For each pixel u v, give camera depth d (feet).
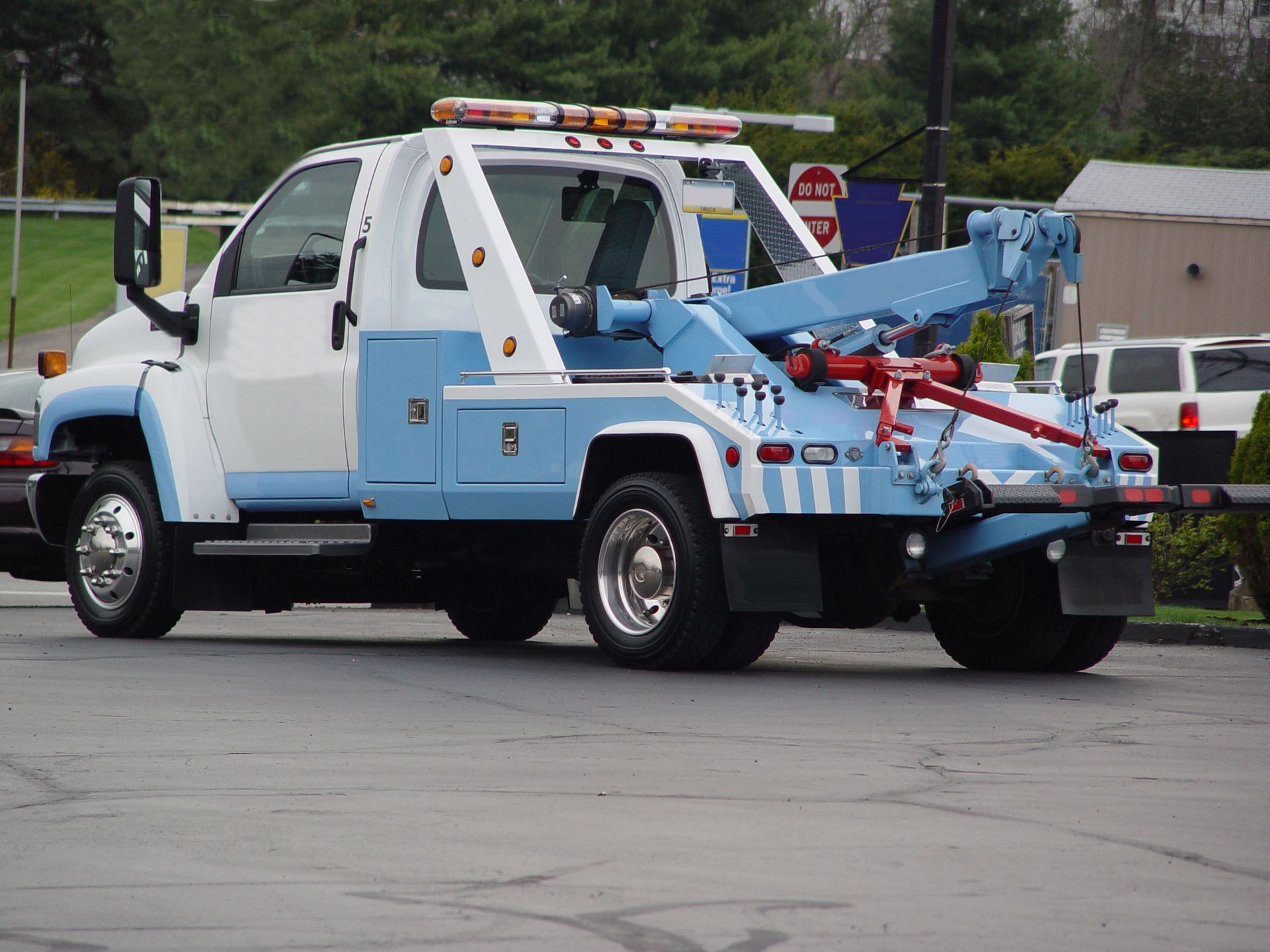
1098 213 315.37
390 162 83.92
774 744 54.80
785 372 73.82
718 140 93.25
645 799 44.98
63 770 49.01
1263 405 106.63
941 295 76.18
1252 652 97.14
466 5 470.39
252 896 34.68
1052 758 52.90
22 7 574.56
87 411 92.27
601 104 477.36
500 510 78.18
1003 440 75.46
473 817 42.47
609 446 75.82
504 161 85.92
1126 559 78.48
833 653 95.25
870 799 45.29
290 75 447.42
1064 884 36.24
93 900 34.40
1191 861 38.75
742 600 71.20
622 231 90.07
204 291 90.17
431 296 83.51
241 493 88.22
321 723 58.80
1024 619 80.69
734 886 35.63
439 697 66.28
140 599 90.22
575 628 112.68
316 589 92.68
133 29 459.73
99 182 604.90
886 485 71.15
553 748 53.52
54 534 98.22
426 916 33.17
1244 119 622.95
